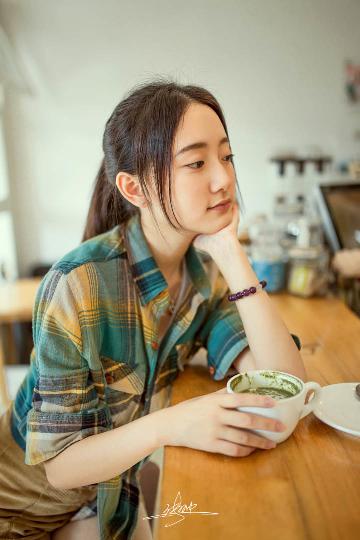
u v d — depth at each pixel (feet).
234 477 2.25
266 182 11.23
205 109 2.90
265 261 6.27
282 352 3.09
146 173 2.95
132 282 3.19
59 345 2.83
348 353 4.00
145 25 10.64
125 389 3.21
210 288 3.55
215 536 1.90
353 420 2.64
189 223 3.00
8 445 3.41
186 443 2.46
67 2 10.53
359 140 10.97
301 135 11.03
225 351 3.40
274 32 10.65
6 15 10.55
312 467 2.31
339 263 6.12
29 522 3.44
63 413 2.75
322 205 7.08
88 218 3.74
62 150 11.09
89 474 2.65
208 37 10.68
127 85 10.80
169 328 3.47
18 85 10.73
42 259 11.53
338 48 10.66
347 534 1.88
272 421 2.39
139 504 3.69
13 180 11.18
